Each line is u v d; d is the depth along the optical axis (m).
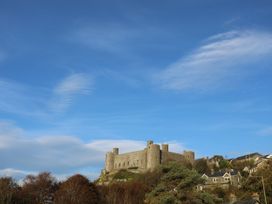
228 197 143.12
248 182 151.25
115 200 138.12
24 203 130.75
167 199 87.12
